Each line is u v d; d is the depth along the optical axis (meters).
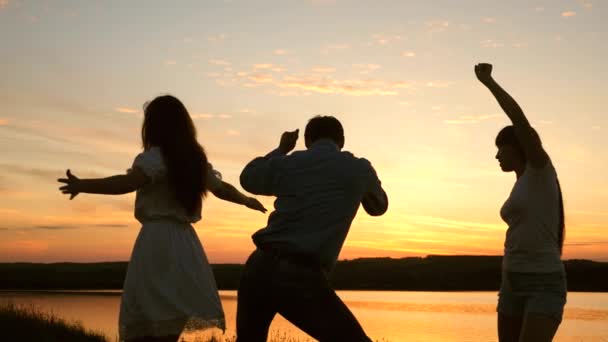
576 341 47.22
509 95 4.43
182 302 4.05
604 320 75.62
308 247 3.91
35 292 160.88
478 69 4.50
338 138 4.30
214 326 4.14
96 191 3.84
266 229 4.04
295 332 34.78
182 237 4.18
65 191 3.79
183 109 4.26
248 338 4.09
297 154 4.12
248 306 4.06
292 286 3.92
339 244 4.02
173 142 4.13
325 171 4.04
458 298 170.38
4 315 17.61
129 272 4.09
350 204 4.05
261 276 3.98
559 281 4.40
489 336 52.47
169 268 4.07
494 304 133.00
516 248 4.49
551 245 4.43
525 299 4.56
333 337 3.91
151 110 4.20
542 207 4.41
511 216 4.55
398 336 51.03
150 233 4.09
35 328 17.11
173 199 4.13
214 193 4.52
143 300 4.01
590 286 190.62
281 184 4.06
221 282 139.75
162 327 3.98
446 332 56.59
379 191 4.27
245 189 4.20
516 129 4.41
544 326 4.31
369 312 93.06
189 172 4.14
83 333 18.75
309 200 3.98
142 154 4.08
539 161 4.40
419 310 102.69
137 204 4.14
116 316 51.25
